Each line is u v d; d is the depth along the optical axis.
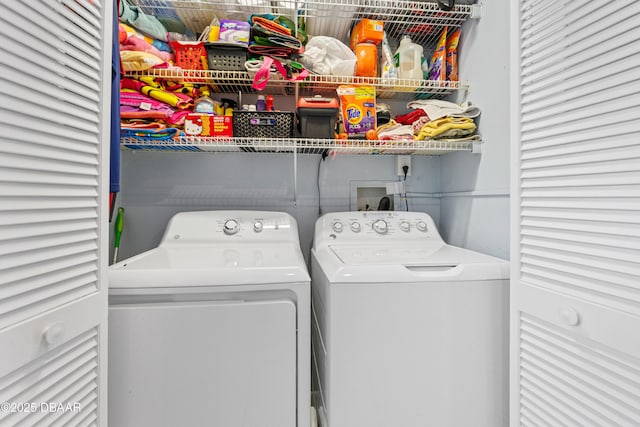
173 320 0.86
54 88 0.64
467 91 1.52
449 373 0.94
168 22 1.50
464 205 1.57
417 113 1.57
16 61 0.55
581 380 0.70
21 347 0.56
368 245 1.39
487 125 1.36
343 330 0.91
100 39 0.78
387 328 0.92
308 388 0.92
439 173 1.87
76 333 0.69
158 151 1.66
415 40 1.74
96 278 0.77
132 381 0.85
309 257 1.76
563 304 0.73
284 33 1.35
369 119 1.46
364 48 1.48
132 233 1.66
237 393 0.88
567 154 0.72
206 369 0.87
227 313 0.88
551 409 0.77
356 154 1.80
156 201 1.68
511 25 0.88
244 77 1.40
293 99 1.74
